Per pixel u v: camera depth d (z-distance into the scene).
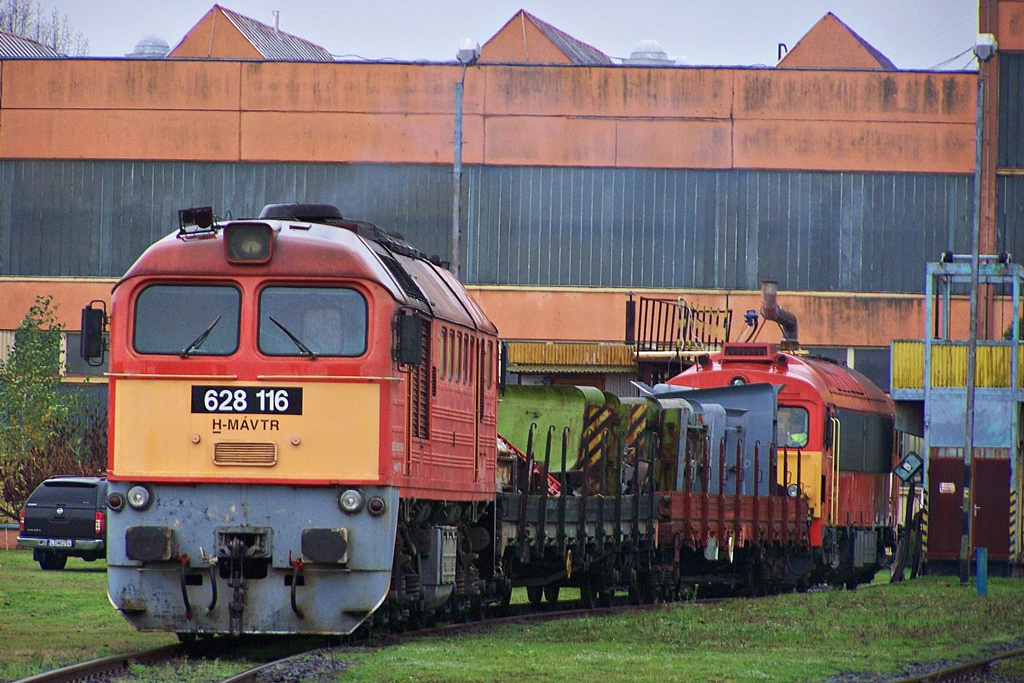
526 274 175.38
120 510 53.25
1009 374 129.38
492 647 56.69
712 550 94.81
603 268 175.38
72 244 174.88
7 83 174.50
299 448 52.94
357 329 53.53
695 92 175.12
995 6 175.12
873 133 175.00
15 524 129.25
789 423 110.56
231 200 173.75
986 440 129.88
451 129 174.12
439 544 60.28
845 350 176.62
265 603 52.88
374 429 52.97
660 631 66.00
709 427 99.50
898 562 123.88
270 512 52.75
